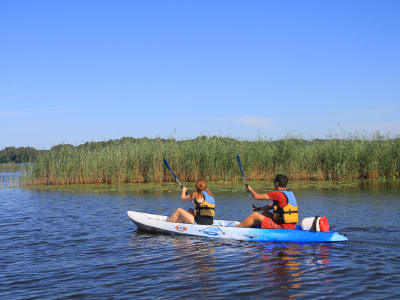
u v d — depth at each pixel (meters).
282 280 4.78
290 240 6.75
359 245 6.39
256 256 5.89
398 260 5.53
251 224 7.42
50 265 5.62
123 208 11.13
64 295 4.43
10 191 16.69
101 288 4.62
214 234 7.31
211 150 17.23
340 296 4.24
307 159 17.83
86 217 9.77
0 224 8.97
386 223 8.09
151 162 17.81
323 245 6.45
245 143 17.91
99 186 17.22
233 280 4.81
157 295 4.36
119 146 18.89
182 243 6.88
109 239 7.30
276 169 17.66
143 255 6.09
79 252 6.34
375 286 4.52
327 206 10.52
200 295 4.34
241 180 17.11
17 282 4.90
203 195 7.72
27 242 7.10
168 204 11.78
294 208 7.05
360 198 11.87
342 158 17.36
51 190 16.55
